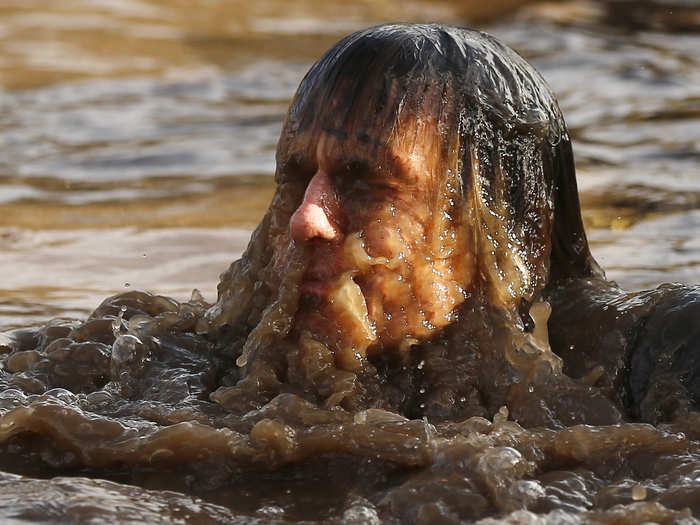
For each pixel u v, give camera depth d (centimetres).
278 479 933
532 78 1071
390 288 1012
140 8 4462
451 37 1048
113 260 1717
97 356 1111
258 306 1084
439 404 1005
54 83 3378
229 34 4169
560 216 1107
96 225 1945
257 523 849
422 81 1009
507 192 1038
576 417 986
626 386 1030
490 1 4747
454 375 1016
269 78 3541
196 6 4556
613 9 4600
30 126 2861
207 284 1583
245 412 1012
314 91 1027
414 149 998
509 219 1037
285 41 4116
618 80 3322
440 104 1009
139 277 1627
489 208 1027
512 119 1034
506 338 1017
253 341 1028
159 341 1116
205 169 2409
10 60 3622
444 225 1012
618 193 2078
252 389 1020
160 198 2158
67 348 1117
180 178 2333
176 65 3688
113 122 2923
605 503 860
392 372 1026
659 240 1753
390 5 4762
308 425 968
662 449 932
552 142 1068
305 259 1016
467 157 1016
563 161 1094
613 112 2914
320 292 1016
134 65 3659
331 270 1014
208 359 1106
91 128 2853
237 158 2511
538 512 852
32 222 1973
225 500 902
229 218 1981
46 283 1602
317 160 1018
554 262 1116
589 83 3303
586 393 998
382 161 996
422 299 1014
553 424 980
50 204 2117
